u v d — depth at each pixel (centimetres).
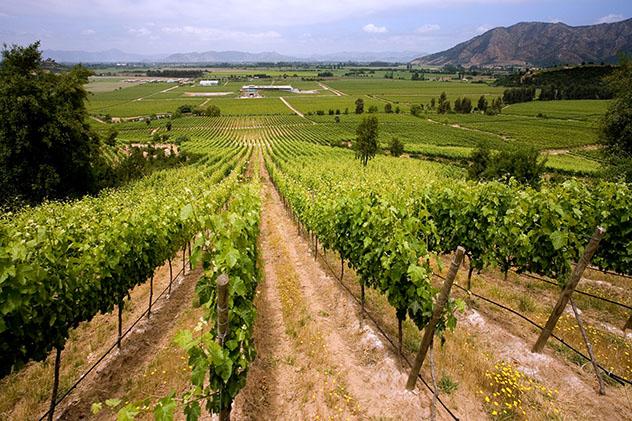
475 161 3253
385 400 507
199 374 338
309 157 5734
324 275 1048
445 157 6059
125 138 8200
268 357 656
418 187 1159
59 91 2277
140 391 568
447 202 884
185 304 941
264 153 6606
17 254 432
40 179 2166
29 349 482
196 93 19262
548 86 13575
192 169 4003
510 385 498
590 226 749
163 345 730
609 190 751
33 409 540
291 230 1786
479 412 469
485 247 788
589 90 12988
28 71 2267
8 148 2044
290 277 1051
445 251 928
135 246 750
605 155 2342
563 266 659
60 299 504
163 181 3120
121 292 696
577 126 8962
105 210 1195
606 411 454
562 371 531
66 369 640
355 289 917
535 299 821
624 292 828
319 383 564
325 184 1667
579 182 894
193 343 328
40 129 2086
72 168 2391
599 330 646
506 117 10806
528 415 450
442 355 586
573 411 457
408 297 527
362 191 954
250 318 457
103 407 541
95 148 2566
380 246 606
